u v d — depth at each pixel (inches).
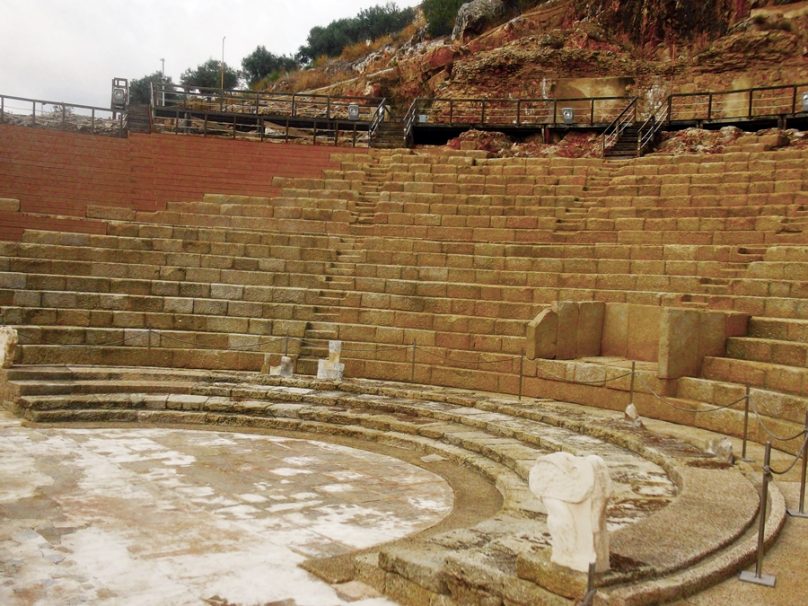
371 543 315.6
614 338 655.8
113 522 328.2
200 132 1328.7
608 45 1330.0
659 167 861.2
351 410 577.3
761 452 446.6
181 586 262.5
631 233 756.6
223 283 775.1
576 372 604.1
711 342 562.9
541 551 239.9
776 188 755.4
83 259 765.9
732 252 674.2
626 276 685.9
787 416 463.2
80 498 361.4
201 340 703.7
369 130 1238.3
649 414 555.5
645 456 430.6
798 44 1157.7
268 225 869.2
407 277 769.6
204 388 605.6
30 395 570.3
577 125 1133.7
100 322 707.4
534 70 1315.2
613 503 334.6
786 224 689.6
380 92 1566.2
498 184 907.4
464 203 876.6
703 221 733.3
